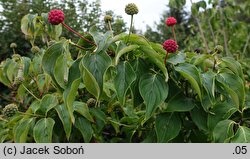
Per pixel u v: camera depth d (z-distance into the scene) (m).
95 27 1.97
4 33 6.38
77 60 1.94
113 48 2.02
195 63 2.10
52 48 1.86
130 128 2.53
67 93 1.87
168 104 2.00
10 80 2.94
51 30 3.06
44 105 2.25
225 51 5.62
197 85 1.88
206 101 2.01
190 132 2.21
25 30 3.14
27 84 2.94
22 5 6.62
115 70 1.94
